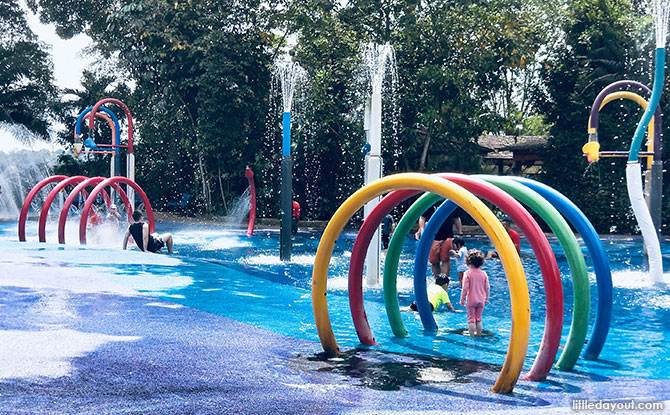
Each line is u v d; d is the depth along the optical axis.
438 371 5.22
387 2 24.86
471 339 6.65
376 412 3.90
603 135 24.25
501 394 4.50
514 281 4.55
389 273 6.73
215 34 26.81
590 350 5.85
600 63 24.95
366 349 6.07
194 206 29.41
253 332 6.49
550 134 26.16
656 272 10.83
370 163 10.26
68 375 4.57
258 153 27.78
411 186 5.21
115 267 10.42
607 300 5.70
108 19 27.58
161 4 26.83
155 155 30.86
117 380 4.50
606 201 23.69
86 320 6.49
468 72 23.84
